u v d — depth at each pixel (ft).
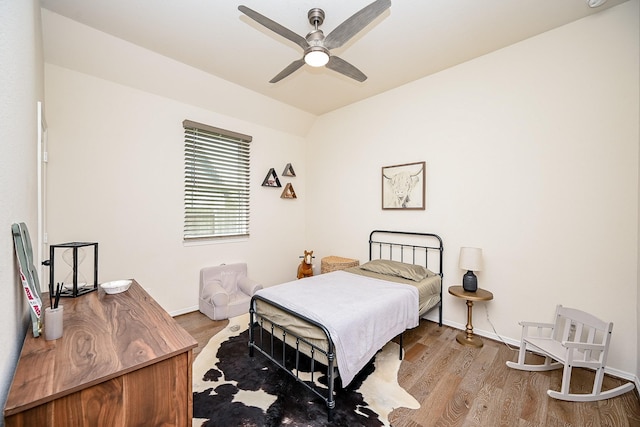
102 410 2.74
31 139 4.32
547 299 7.72
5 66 2.66
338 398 5.83
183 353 3.29
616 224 6.76
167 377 3.17
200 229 11.06
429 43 8.12
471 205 9.16
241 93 11.27
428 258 10.28
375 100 11.89
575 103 7.27
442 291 9.87
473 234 9.12
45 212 7.22
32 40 4.53
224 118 11.75
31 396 2.37
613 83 6.77
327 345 5.41
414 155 10.61
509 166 8.36
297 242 14.87
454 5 6.56
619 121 6.71
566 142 7.41
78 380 2.61
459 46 8.30
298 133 14.79
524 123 8.07
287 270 14.40
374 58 8.93
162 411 3.13
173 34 7.69
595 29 6.96
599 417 5.35
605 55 6.86
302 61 6.62
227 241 11.92
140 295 5.37
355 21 5.32
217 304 9.78
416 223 10.63
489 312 8.79
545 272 7.75
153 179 9.73
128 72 8.75
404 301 7.47
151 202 9.70
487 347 8.16
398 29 7.45
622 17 6.63
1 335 2.54
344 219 13.28
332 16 6.86
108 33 7.63
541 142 7.80
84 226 8.31
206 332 8.90
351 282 8.64
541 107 7.79
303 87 11.11
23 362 2.88
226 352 7.65
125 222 9.11
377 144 11.87
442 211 9.88
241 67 9.50
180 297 10.45
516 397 5.92
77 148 8.14
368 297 7.10
